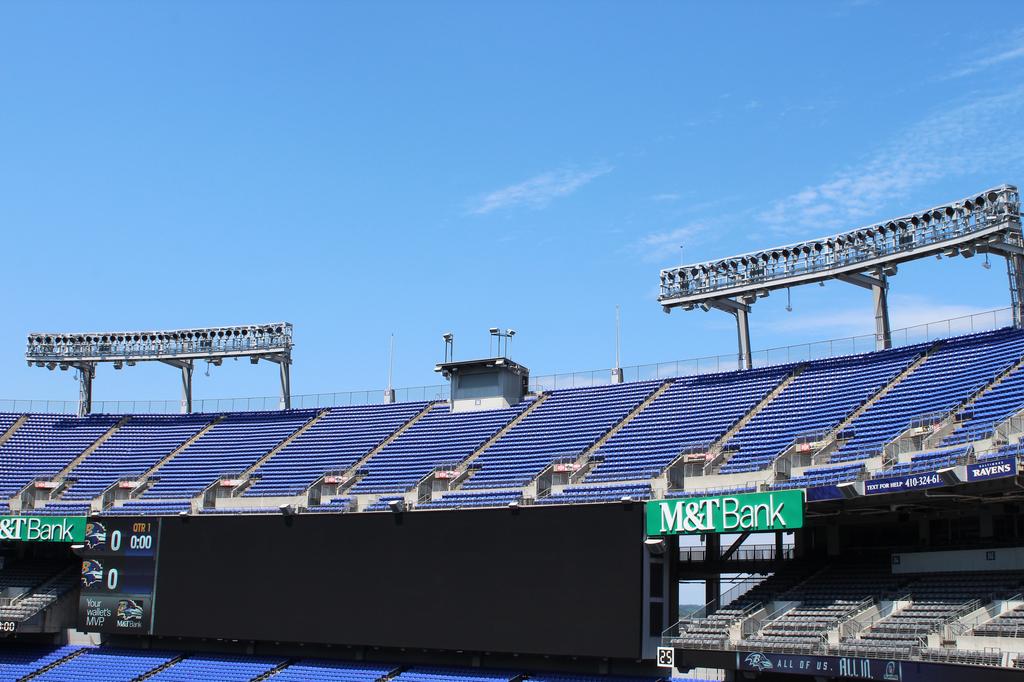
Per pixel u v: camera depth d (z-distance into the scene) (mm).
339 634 52594
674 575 47812
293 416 72438
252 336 76375
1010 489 36406
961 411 44719
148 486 65625
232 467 66312
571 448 57656
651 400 60625
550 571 47938
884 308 56531
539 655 49688
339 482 60656
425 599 50875
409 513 52375
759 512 42375
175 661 57156
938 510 44344
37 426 75000
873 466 43750
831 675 37500
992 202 51000
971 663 33406
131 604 57500
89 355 78438
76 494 65625
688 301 62156
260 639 54406
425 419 67500
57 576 62562
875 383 52188
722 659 40969
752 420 54000
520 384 68062
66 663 58062
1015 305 51281
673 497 48219
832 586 44719
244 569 55688
